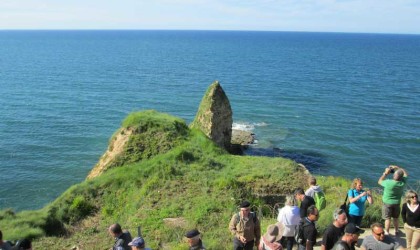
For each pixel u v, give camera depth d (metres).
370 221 15.45
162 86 89.81
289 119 60.62
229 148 45.03
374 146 48.75
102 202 23.73
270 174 25.39
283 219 12.02
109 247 17.84
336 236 9.86
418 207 11.89
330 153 46.59
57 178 40.34
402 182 13.37
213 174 25.56
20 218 21.23
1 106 66.88
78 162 44.28
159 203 21.97
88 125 57.53
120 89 85.25
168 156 27.67
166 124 32.19
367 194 12.88
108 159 30.59
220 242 16.38
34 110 64.88
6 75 102.62
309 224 10.50
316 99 74.94
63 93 79.44
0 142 49.22
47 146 48.56
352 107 68.25
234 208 20.77
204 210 20.41
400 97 76.31
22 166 42.59
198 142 31.39
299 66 132.25
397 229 14.03
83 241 18.81
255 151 47.03
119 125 58.16
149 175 25.45
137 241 9.70
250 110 65.94
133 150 29.75
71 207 22.84
